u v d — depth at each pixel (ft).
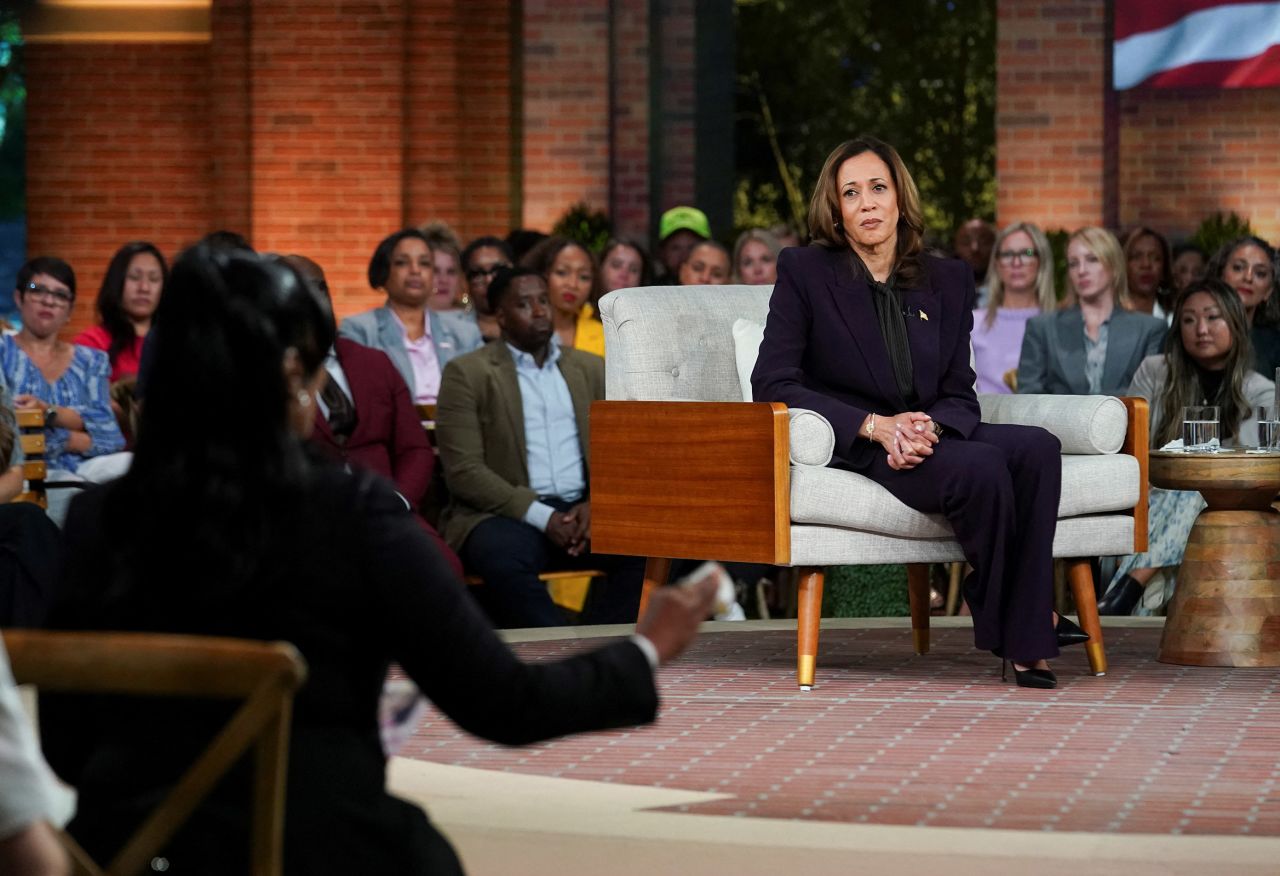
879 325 34.55
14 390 47.75
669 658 13.24
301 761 12.01
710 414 33.65
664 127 96.53
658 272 72.13
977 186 119.44
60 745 12.57
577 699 12.61
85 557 12.57
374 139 86.22
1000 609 32.40
